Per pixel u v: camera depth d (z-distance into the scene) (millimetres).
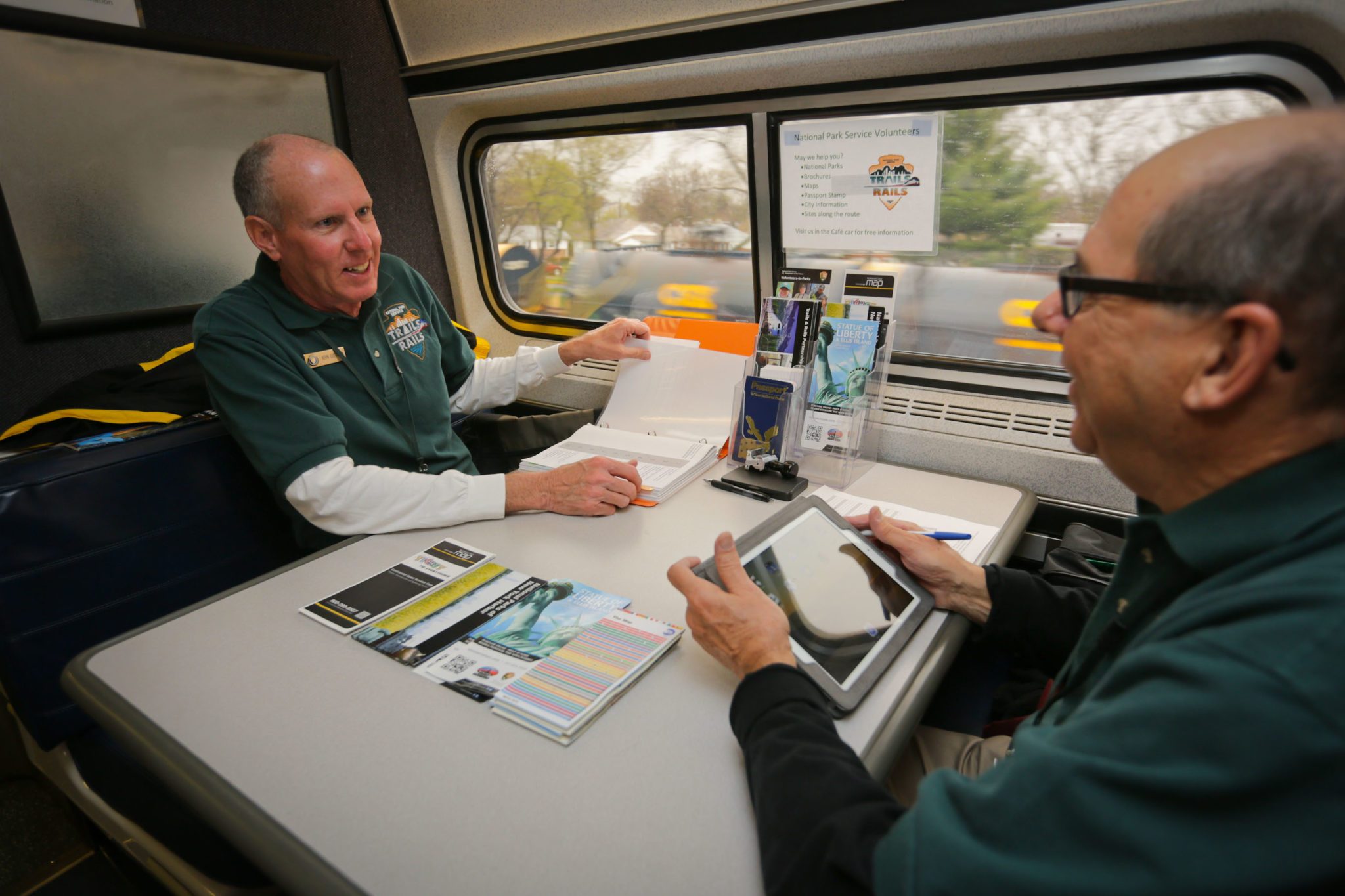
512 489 1545
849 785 726
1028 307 1748
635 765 890
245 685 1044
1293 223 531
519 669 1050
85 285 1811
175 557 1646
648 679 1037
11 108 1633
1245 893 484
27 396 1778
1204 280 571
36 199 1699
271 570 1821
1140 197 631
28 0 1604
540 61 2037
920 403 1884
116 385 1763
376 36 2270
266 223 1589
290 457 1538
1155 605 707
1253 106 1389
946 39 1491
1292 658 494
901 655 1090
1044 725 828
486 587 1265
